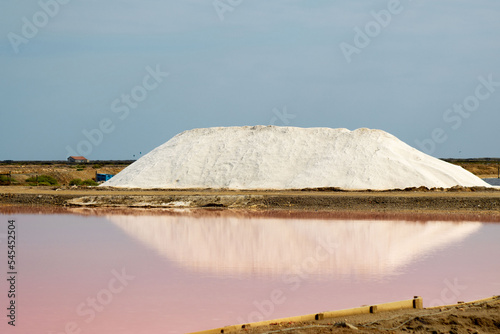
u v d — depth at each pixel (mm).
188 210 47125
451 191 60688
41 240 30266
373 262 23516
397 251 26250
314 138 73812
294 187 64375
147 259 24578
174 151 76562
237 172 69688
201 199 49969
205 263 23547
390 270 21844
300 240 29859
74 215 42625
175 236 31516
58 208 48500
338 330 13438
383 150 68312
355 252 26062
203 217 41188
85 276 21219
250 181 67875
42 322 15211
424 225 36219
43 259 24859
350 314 14844
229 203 49188
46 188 66750
